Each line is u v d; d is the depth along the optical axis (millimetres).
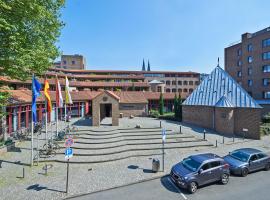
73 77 56219
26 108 27562
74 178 13961
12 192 11938
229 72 63188
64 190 12281
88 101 42875
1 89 17047
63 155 18031
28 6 14266
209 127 29594
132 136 23344
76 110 40500
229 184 13367
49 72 53094
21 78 18297
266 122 32688
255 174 15023
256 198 11492
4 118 21078
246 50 54938
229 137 25516
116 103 27297
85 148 19562
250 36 55250
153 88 58594
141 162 17141
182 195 11906
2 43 14297
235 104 27156
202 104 30453
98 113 27047
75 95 40969
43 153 18250
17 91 28734
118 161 17359
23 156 17781
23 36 15258
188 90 80438
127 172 15055
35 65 17703
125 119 38031
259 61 50938
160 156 18641
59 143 20734
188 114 33312
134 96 45531
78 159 17281
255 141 24312
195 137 24094
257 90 51562
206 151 20141
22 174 14383
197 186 12570
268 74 48719
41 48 17531
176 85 78938
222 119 27109
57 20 19953
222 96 28156
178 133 25094
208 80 32688
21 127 26328
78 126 27172
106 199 11430
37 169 15367
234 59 61250
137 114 43625
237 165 14602
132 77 61438
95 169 15617
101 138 22188
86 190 12328
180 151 20062
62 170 15344
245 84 55438
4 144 19078
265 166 15547
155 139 22891
